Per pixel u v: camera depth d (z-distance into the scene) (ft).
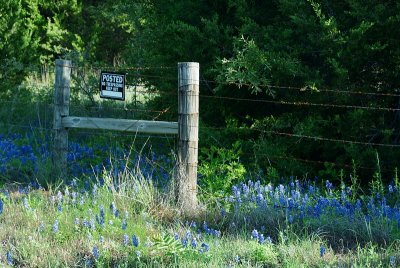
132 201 24.00
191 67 24.39
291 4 28.68
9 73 44.93
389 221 22.09
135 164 27.66
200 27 33.14
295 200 24.12
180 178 24.48
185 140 24.57
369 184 27.14
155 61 34.42
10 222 21.97
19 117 39.58
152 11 38.83
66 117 27.58
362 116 27.40
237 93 31.65
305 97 29.12
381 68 28.48
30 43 49.08
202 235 21.38
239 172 26.96
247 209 23.57
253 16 31.07
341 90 27.63
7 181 28.22
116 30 64.49
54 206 23.80
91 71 46.80
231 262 18.21
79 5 63.72
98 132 36.55
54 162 27.78
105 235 20.90
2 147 32.53
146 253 19.16
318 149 29.58
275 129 30.22
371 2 27.89
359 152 27.89
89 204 23.90
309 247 19.65
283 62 27.84
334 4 29.01
